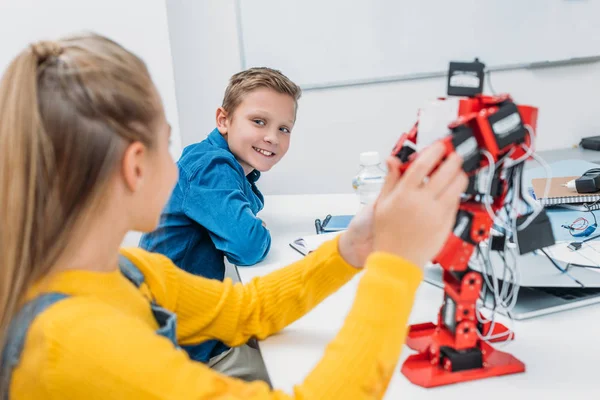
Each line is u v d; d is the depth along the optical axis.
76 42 0.55
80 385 0.47
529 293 0.84
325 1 2.41
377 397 0.52
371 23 2.46
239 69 2.44
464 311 0.64
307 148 2.57
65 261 0.54
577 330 0.75
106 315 0.50
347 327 0.54
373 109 2.56
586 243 1.10
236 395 0.49
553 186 1.48
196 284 0.79
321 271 0.79
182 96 2.42
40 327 0.49
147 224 0.58
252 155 1.49
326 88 2.51
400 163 0.58
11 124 0.50
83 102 0.50
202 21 2.36
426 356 0.69
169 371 0.48
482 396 0.60
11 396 0.50
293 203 1.79
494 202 0.64
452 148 0.55
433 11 2.48
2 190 0.50
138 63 0.57
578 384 0.62
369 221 0.75
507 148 0.59
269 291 0.81
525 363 0.67
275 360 0.72
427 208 0.53
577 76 2.67
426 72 2.54
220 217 1.21
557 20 2.57
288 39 2.43
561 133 2.72
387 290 0.53
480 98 0.59
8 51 2.11
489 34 2.54
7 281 0.51
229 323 0.79
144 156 0.54
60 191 0.51
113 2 2.12
